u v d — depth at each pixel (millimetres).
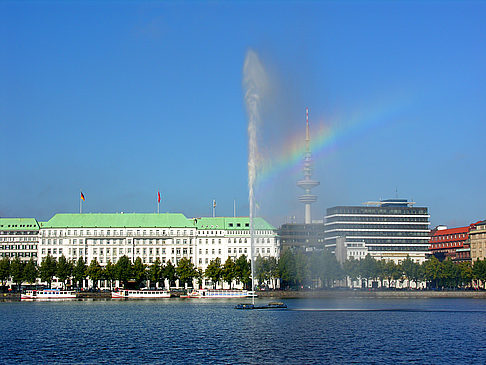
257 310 181000
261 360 90688
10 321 150250
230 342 108438
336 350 99375
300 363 88312
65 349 101500
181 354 95812
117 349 101188
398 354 95562
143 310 185875
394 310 178875
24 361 90312
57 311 184250
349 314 163875
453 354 95562
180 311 179375
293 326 132625
